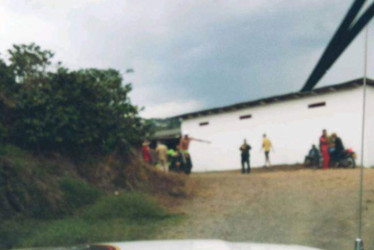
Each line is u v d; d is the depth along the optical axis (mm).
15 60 10695
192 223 8445
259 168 23469
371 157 19703
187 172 17234
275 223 8109
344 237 6832
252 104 24766
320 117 21719
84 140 10977
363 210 8453
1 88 10266
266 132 24422
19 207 8227
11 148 9594
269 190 12039
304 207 9344
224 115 26812
